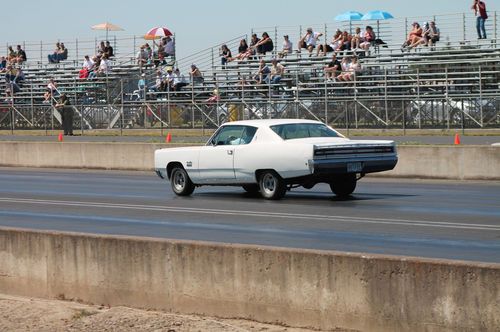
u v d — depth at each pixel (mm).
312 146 23406
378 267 11406
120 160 39438
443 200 24156
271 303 12484
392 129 44656
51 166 41781
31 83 68125
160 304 13648
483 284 10570
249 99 53938
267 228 19219
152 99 59938
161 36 66438
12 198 27797
